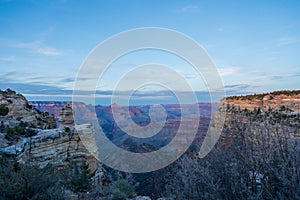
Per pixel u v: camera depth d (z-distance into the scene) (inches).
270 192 117.3
